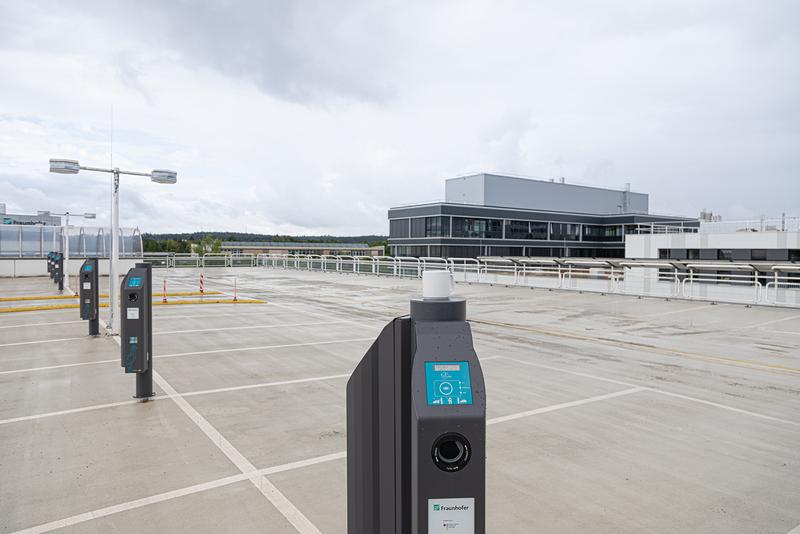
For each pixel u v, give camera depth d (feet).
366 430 7.09
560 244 223.51
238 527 13.74
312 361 33.55
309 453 18.66
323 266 142.00
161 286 93.30
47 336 42.42
